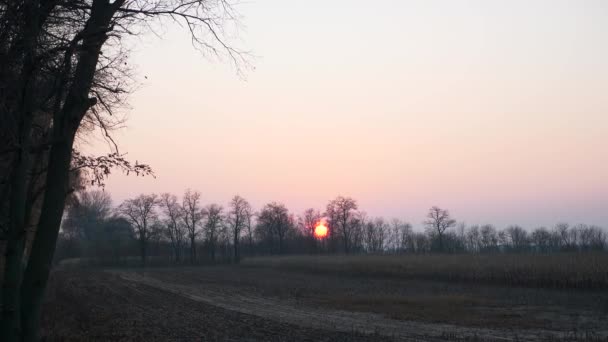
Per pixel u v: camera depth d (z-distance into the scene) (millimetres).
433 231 119188
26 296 8000
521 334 20219
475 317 25328
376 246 141625
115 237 123688
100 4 8664
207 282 56469
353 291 42250
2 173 9117
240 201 128375
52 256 8266
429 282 49625
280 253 132250
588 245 106312
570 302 31438
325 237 133375
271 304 33031
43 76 8469
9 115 7961
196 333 20484
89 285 49188
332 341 18625
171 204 122250
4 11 7824
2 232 8297
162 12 9305
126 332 20156
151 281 58125
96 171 9070
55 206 8242
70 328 19406
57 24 8742
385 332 20859
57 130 8328
